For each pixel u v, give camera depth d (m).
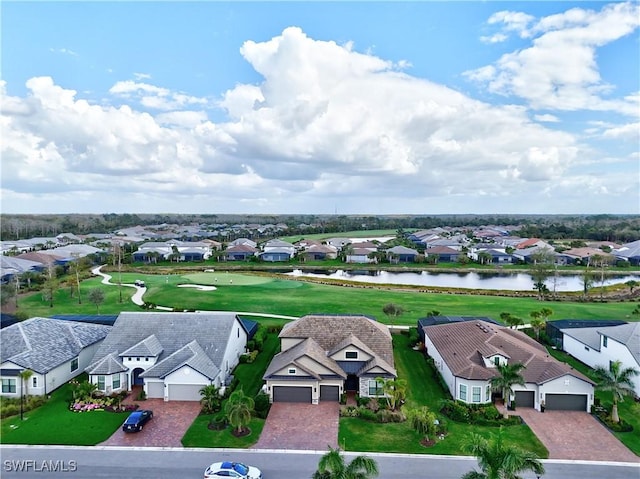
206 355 46.31
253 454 33.53
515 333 53.78
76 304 82.69
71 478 30.27
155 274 124.44
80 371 49.53
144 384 43.75
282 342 50.44
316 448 34.47
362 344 46.44
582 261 146.62
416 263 152.50
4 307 78.69
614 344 47.34
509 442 35.41
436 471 31.38
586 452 34.19
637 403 42.38
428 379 48.47
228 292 93.94
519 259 153.12
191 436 36.00
